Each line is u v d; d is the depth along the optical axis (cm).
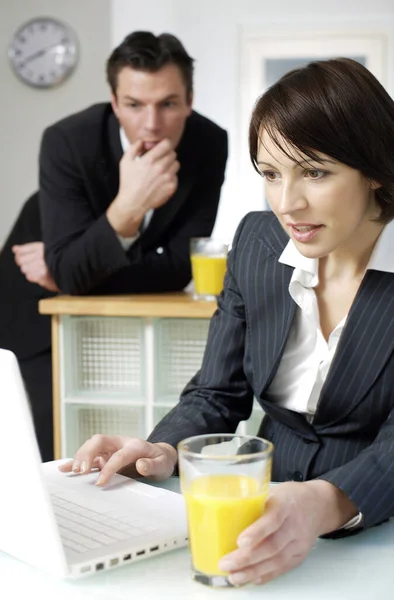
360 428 135
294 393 142
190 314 242
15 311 300
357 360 131
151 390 252
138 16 521
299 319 141
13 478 95
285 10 527
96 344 257
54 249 272
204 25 526
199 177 286
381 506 109
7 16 524
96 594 93
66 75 523
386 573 98
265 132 116
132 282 271
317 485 107
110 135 285
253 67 538
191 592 93
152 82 262
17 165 531
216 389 153
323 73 117
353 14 525
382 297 131
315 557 103
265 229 151
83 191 281
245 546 91
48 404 289
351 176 116
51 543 94
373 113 116
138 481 128
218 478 92
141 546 101
